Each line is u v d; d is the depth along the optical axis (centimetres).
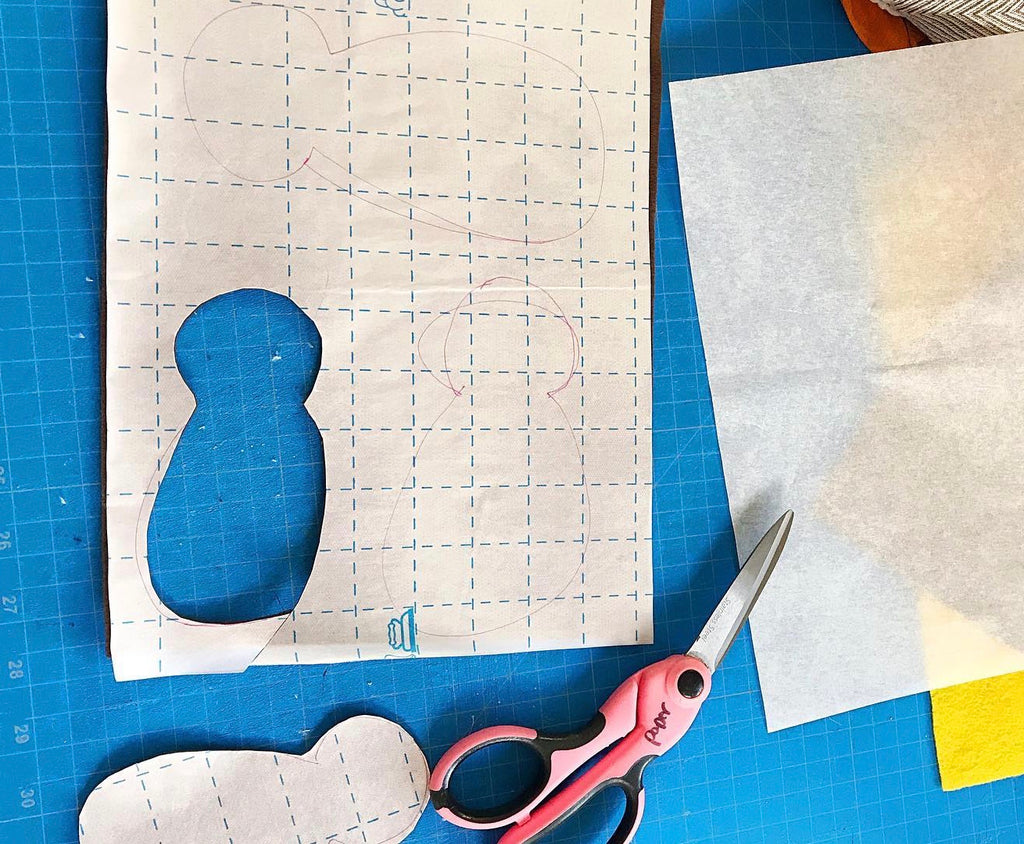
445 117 44
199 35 41
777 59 50
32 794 42
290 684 44
